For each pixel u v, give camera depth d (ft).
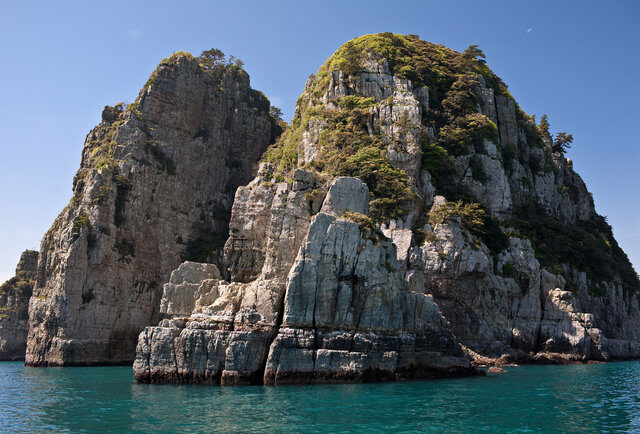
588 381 170.71
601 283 337.93
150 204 335.26
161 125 360.89
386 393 125.70
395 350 147.74
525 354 255.91
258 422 95.86
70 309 274.98
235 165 411.75
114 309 296.71
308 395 120.67
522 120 419.74
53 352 269.85
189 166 368.07
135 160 331.77
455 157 323.37
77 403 121.70
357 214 155.22
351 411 105.91
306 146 322.14
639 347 341.41
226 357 134.62
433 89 361.51
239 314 140.05
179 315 150.30
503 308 273.95
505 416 106.32
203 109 390.01
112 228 303.48
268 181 199.93
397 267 157.17
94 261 287.89
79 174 333.21
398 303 152.46
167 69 369.91
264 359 137.28
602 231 417.08
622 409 116.67
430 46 407.23
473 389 140.26
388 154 293.43
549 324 277.85
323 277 141.79
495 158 335.06
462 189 311.68
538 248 316.40
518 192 366.02
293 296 138.31
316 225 144.97
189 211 364.17
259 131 428.97
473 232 276.82
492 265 277.23
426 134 314.76
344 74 347.36
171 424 94.79
